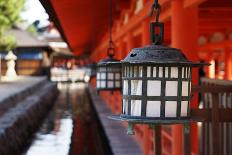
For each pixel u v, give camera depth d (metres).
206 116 5.16
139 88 2.60
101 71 6.47
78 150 13.89
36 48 45.31
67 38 18.08
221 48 16.72
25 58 45.38
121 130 13.42
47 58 47.50
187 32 5.85
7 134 12.18
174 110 2.60
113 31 16.22
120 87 6.50
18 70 45.34
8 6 27.75
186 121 2.54
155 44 2.71
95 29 15.35
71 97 35.66
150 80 2.59
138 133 11.23
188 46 5.84
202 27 13.48
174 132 6.03
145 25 8.95
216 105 5.14
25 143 15.11
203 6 9.27
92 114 23.48
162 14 7.12
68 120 21.56
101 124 15.65
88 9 9.73
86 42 23.58
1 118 14.38
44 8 7.55
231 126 6.09
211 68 20.05
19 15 29.89
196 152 6.23
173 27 5.97
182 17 5.86
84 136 16.61
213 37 16.36
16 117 14.72
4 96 17.73
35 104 20.42
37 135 16.89
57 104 30.03
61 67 70.31
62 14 9.59
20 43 44.88
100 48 24.36
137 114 2.61
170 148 7.77
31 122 17.70
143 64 2.56
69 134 17.12
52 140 15.74
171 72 2.59
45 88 31.56
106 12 10.80
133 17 10.42
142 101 2.59
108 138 12.03
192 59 5.84
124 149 10.46
